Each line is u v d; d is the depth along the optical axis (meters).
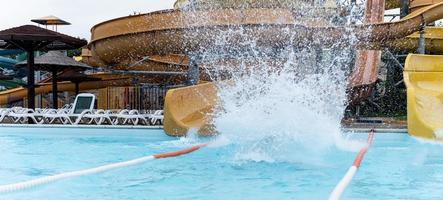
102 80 22.47
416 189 5.74
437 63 13.84
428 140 10.40
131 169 6.91
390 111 17.94
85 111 13.36
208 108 12.18
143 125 12.84
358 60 16.02
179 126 11.09
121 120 13.38
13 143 10.48
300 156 8.01
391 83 18.22
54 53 18.28
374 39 14.87
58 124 12.92
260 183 6.04
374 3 16.55
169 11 14.88
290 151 8.16
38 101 25.91
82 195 5.34
